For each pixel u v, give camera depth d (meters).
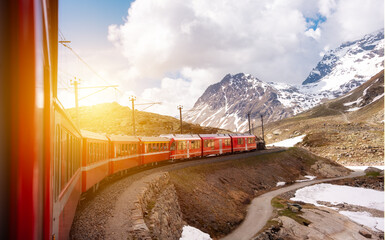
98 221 12.48
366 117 187.25
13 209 1.97
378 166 93.75
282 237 27.64
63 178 6.65
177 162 39.53
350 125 152.88
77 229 11.35
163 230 16.70
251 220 30.91
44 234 2.35
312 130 155.88
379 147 110.81
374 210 43.19
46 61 2.55
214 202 31.05
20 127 2.02
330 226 32.25
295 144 137.12
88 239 10.58
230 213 30.88
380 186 59.16
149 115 114.56
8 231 1.97
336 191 54.50
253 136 66.62
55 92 3.53
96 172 16.75
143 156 29.59
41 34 2.24
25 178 2.01
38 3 2.18
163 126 99.62
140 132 91.06
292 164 70.62
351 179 67.56
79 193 12.04
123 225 12.24
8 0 2.01
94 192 17.89
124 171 26.55
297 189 53.03
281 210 35.47
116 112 109.44
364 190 55.84
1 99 2.00
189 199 27.89
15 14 2.02
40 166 2.22
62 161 6.43
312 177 67.06
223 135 53.38
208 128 100.44
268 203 38.50
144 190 18.88
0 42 1.99
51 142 2.71
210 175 37.88
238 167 47.75
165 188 24.66
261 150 75.69
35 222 2.06
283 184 54.34
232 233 26.81
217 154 51.28
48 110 2.54
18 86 2.02
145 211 16.75
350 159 106.94
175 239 19.17
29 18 2.05
